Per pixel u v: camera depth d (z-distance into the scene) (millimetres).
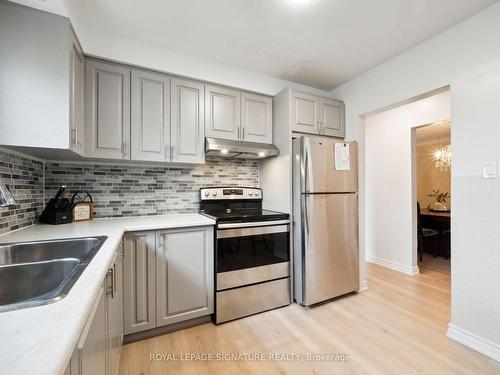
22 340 465
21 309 579
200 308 1916
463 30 1724
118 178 2164
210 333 1839
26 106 1293
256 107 2479
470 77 1679
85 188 2047
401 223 3197
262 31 1863
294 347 1674
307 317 2057
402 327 1896
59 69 1352
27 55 1299
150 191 2289
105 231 1506
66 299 637
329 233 2303
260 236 2139
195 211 2482
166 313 1801
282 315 2092
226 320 1979
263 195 2740
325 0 1542
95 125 1789
